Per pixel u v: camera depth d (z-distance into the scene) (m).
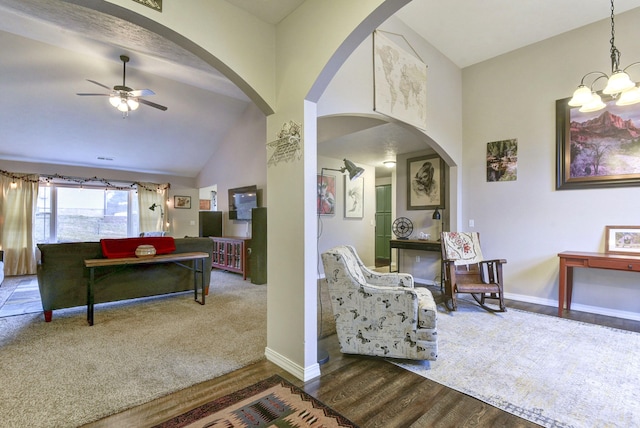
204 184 8.38
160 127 6.55
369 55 3.14
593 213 3.67
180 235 8.61
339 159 6.28
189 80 5.43
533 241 4.10
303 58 2.21
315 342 2.21
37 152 6.34
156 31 1.89
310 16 2.17
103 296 3.67
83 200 7.43
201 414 1.75
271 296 2.45
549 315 3.55
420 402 1.89
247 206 6.47
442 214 5.12
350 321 2.51
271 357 2.42
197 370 2.25
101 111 5.76
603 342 2.77
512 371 2.27
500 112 4.39
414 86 3.72
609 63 3.59
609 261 3.21
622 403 1.88
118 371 2.22
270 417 1.72
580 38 3.77
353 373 2.25
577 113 3.77
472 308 3.83
